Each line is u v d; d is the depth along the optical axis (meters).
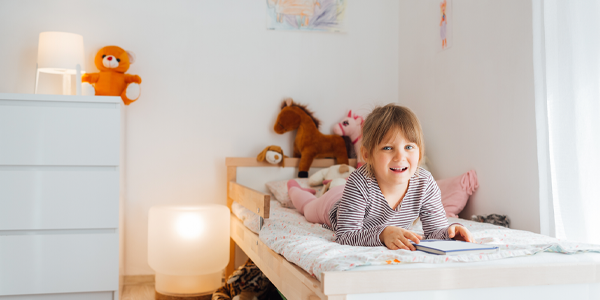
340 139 2.54
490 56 1.86
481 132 1.92
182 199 2.46
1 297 1.77
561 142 1.42
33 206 1.78
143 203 2.40
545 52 1.49
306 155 2.47
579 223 1.36
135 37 2.42
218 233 2.06
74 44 2.15
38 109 1.79
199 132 2.49
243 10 2.56
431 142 2.37
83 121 1.83
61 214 1.81
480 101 1.93
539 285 0.90
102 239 1.84
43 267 1.78
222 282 2.46
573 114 1.38
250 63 2.56
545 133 1.53
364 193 1.20
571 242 1.11
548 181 1.51
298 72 2.63
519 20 1.68
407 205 1.24
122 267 2.20
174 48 2.46
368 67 2.72
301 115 2.51
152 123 2.43
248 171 2.46
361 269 0.85
